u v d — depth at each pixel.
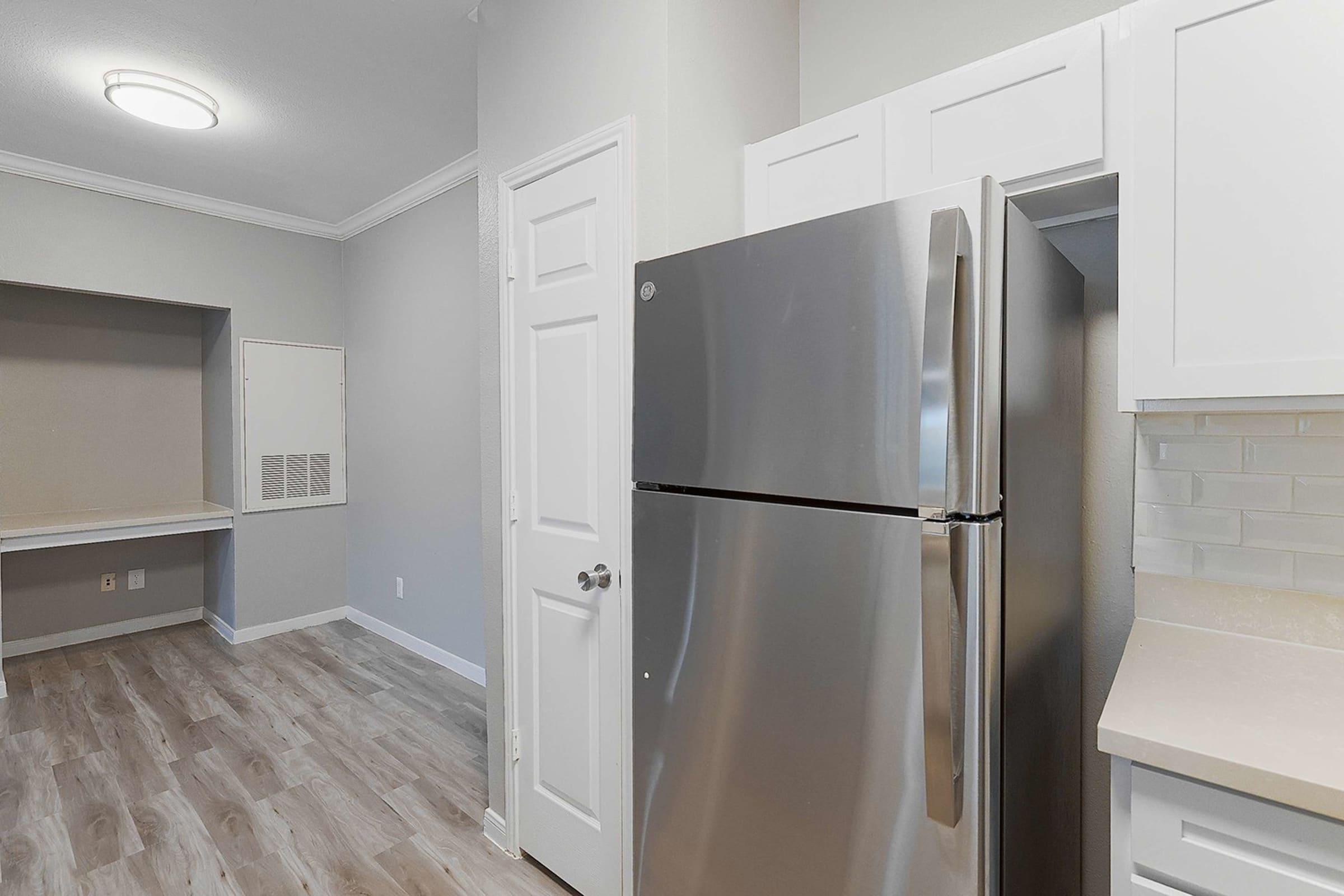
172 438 4.23
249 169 3.32
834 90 1.91
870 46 1.83
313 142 3.04
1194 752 0.80
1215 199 0.99
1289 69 0.93
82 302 3.89
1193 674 1.07
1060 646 1.24
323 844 2.06
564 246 1.81
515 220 1.99
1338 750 0.80
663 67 1.56
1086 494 1.50
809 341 1.05
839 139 1.50
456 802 2.31
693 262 1.23
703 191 1.64
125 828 2.12
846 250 1.00
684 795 1.26
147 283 3.58
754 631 1.13
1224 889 0.81
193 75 2.44
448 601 3.56
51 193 3.29
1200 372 1.01
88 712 2.97
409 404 3.80
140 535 3.56
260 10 2.08
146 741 2.71
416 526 3.77
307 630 4.18
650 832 1.33
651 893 1.33
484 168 2.10
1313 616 1.20
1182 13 1.01
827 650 1.03
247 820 2.18
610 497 1.69
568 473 1.82
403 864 1.98
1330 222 0.91
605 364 1.70
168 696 3.16
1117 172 1.12
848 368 1.00
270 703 3.10
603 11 1.69
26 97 2.59
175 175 3.40
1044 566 1.14
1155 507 1.36
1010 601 0.98
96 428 3.95
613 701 1.69
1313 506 1.21
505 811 2.05
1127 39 1.09
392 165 3.29
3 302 3.64
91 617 3.97
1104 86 1.13
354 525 4.32
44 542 3.25
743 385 1.14
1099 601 1.48
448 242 3.46
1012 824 0.99
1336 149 0.90
